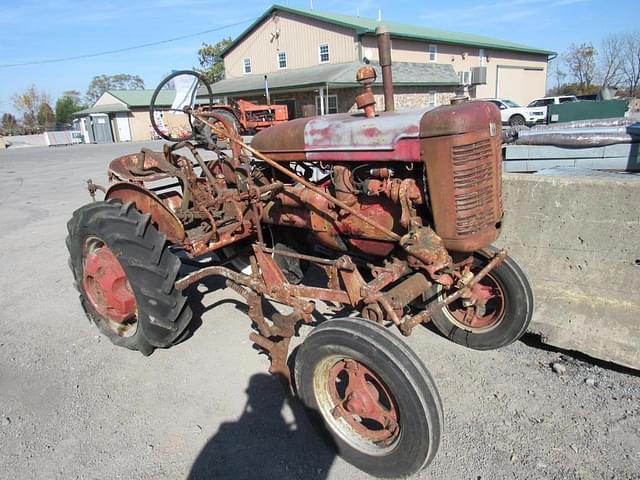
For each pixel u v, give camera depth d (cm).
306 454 250
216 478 237
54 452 257
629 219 300
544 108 2256
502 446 243
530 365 310
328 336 226
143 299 305
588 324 314
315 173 328
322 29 2494
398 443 216
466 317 331
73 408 292
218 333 373
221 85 2855
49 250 618
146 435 267
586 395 278
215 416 280
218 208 346
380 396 258
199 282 474
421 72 2573
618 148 449
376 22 2814
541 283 343
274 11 2650
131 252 303
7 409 295
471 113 221
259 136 317
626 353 294
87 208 329
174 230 320
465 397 279
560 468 229
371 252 284
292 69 2703
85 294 364
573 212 321
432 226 249
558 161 478
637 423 254
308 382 242
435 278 252
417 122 232
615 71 4672
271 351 286
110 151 2458
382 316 239
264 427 270
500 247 357
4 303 454
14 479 240
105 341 372
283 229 366
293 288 279
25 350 363
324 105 2412
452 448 244
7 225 771
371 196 267
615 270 311
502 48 3288
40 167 1741
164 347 349
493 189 237
